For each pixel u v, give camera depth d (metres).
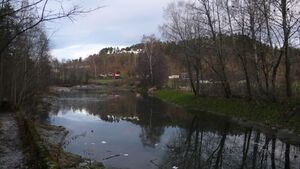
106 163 18.59
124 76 139.12
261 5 29.11
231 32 34.47
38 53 49.19
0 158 16.53
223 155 20.03
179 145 22.95
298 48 29.78
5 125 27.80
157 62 83.62
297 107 25.89
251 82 39.06
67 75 138.12
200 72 50.47
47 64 66.19
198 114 38.19
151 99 62.31
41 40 52.59
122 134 27.42
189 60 48.34
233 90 41.66
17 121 29.86
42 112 44.53
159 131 28.44
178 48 48.47
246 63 35.19
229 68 42.44
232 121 31.92
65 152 19.97
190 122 32.72
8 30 9.56
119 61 175.88
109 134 27.50
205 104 42.84
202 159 19.25
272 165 17.61
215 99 42.00
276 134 24.66
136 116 38.31
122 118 37.12
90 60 188.62
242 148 21.50
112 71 168.62
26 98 47.44
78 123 34.19
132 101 58.47
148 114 39.81
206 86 49.31
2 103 40.09
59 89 104.12
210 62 40.62
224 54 38.34
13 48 35.94
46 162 12.52
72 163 17.19
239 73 42.22
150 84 87.19
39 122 32.56
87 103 56.53
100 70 170.88
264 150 20.62
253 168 17.22
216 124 30.83
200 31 42.12
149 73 87.62
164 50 84.69
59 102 59.03
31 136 18.50
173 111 42.03
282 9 26.84
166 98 60.88
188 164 18.28
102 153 20.95
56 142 23.72
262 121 28.47
